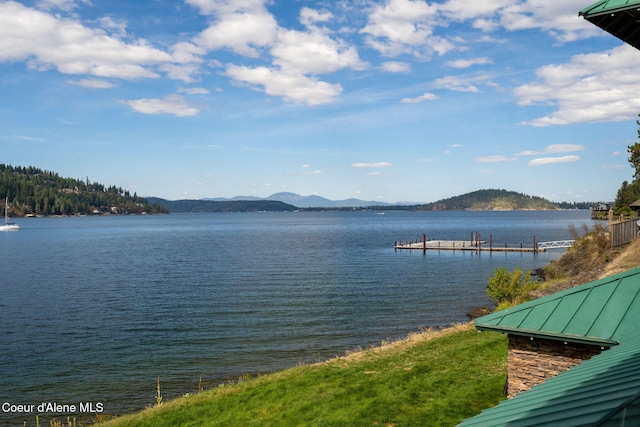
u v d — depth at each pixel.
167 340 37.56
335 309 47.91
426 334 31.81
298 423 18.50
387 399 19.66
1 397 27.11
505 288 42.50
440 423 17.12
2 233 184.62
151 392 27.73
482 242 122.00
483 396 19.00
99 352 34.75
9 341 37.41
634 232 39.97
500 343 26.22
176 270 76.88
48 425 23.81
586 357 13.03
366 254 100.62
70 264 85.38
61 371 31.05
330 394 20.89
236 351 34.88
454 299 52.66
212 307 48.97
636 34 9.46
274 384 23.28
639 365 8.13
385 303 50.69
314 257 95.38
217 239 149.88
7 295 55.59
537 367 13.91
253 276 70.00
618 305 12.98
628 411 5.34
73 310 47.84
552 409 6.88
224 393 23.20
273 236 163.75
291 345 36.31
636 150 58.78
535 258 91.19
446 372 22.33
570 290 14.21
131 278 68.50
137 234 178.12
